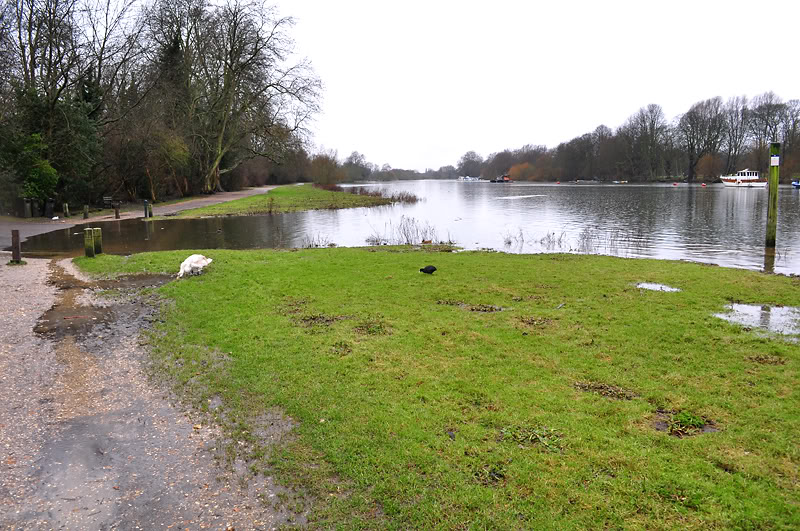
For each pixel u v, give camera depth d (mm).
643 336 6961
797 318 7832
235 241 21156
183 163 41188
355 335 7254
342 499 3779
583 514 3477
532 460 4070
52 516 3754
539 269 12258
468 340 6957
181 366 6449
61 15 28828
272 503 3805
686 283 10445
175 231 24453
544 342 6812
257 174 71812
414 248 17188
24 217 28750
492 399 5145
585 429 4512
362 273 11914
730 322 7594
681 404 4961
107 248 19031
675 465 3959
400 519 3533
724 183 75500
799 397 5051
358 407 5070
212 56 42562
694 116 86438
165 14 39531
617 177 101312
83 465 4402
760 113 78875
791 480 3746
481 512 3535
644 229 23156
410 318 8086
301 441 4566
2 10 27172
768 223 15094
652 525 3350
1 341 7609
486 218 30188
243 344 7047
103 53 33500
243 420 5023
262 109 44156
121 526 3637
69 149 29250
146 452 4570
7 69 27172
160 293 10359
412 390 5402
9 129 26922
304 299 9445
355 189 70688
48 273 13125
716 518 3377
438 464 4070
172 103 40375
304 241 21266
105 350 7180
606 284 10445
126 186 38719
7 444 4742
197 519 3682
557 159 122000
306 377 5836
